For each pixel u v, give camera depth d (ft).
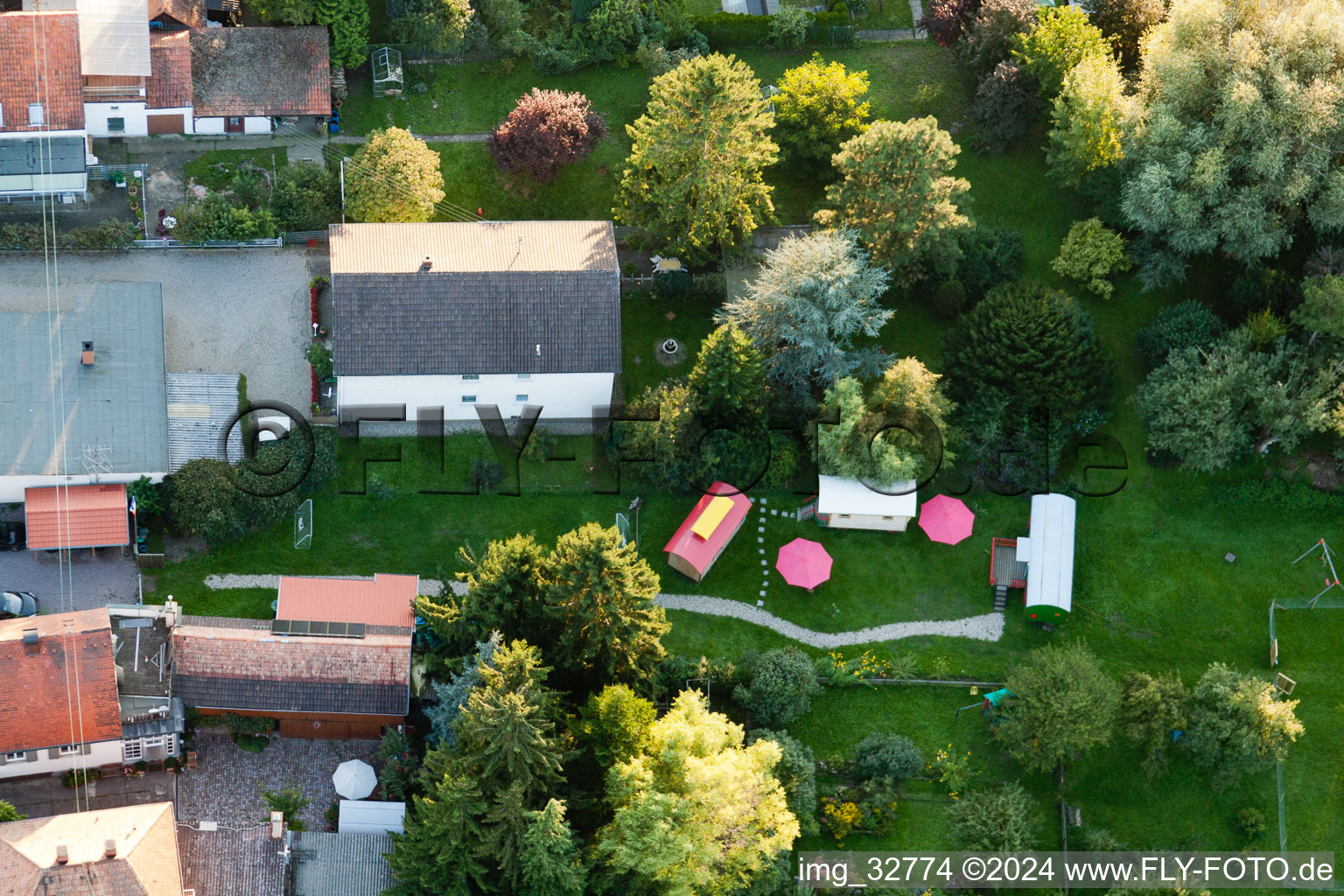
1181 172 325.01
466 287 311.88
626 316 341.00
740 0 379.35
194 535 310.86
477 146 352.28
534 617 289.33
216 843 278.67
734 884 277.44
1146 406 329.52
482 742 263.70
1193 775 309.63
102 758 285.23
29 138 322.96
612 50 360.28
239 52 339.36
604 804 280.72
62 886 254.68
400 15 350.02
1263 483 333.62
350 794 286.25
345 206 332.80
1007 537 328.70
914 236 328.08
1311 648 321.32
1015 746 302.04
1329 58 322.96
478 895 269.64
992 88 348.59
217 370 324.60
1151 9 352.08
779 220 351.25
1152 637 322.34
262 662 289.53
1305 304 323.78
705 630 315.99
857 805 300.61
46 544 298.35
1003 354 321.11
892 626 320.29
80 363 308.81
